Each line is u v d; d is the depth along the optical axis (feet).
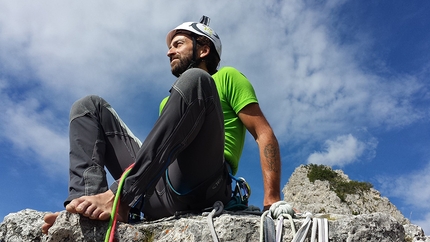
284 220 3.96
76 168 4.34
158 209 4.82
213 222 3.92
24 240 4.45
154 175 4.09
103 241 3.93
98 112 4.80
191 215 4.53
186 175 4.50
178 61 5.73
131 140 4.97
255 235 3.82
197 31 5.75
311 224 3.87
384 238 3.82
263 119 5.21
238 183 4.96
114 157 4.88
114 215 3.94
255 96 5.36
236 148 5.25
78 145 4.49
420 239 4.67
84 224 3.95
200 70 4.35
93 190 4.20
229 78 5.36
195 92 4.18
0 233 4.64
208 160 4.45
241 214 4.47
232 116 5.34
